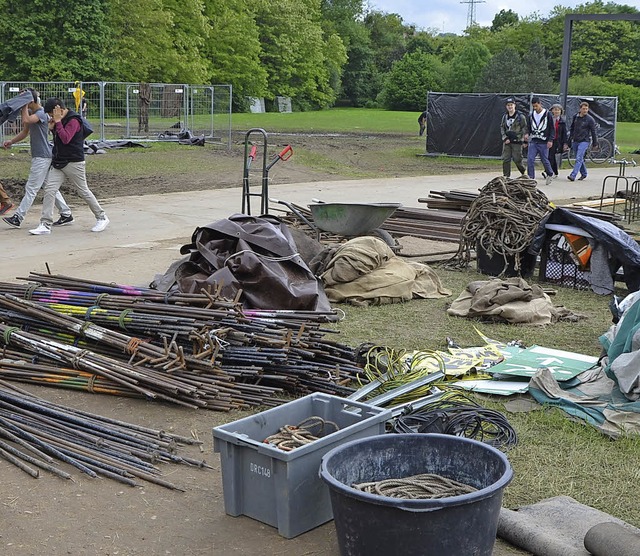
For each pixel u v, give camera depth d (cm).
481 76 7019
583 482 443
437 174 2305
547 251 933
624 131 4994
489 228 950
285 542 380
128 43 5478
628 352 547
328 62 8475
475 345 694
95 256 1024
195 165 2373
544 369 573
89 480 439
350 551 336
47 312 613
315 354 594
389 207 953
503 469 349
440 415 479
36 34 4994
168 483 432
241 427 411
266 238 743
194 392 529
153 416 530
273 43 7525
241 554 369
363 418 425
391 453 378
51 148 1218
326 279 829
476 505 323
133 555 366
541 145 1998
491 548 339
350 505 328
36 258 1009
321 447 386
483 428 508
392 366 557
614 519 390
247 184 1001
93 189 1795
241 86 6900
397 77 8150
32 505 410
